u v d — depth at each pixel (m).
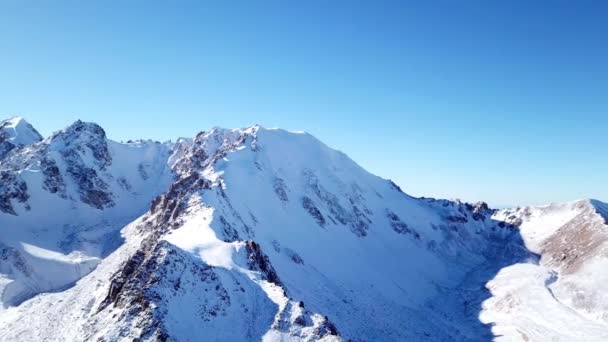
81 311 79.31
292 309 60.88
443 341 102.44
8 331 87.00
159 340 52.41
